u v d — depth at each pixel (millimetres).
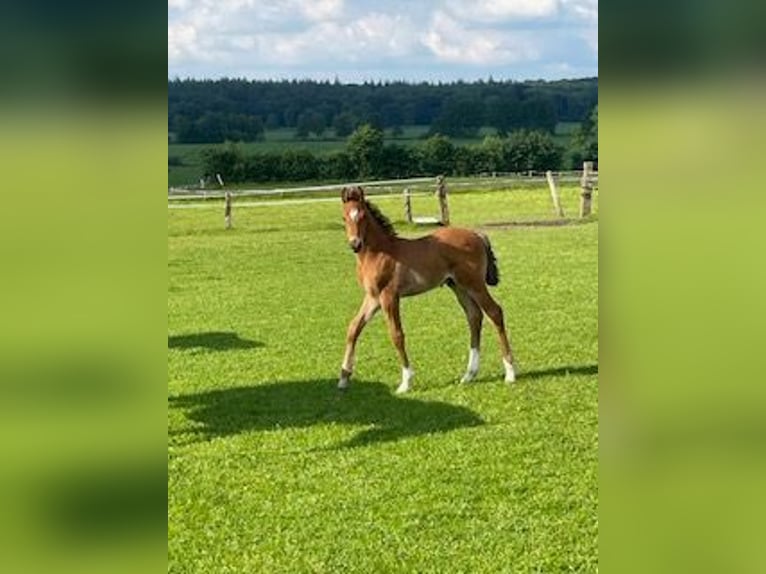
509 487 6324
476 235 9406
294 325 12617
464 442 7383
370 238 9094
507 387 9070
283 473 6820
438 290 14422
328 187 33500
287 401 8891
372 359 10516
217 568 5160
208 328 12523
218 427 8055
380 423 8047
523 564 5027
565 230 21422
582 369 9672
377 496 6281
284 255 19625
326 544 5496
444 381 9484
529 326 11812
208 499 6301
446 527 5668
